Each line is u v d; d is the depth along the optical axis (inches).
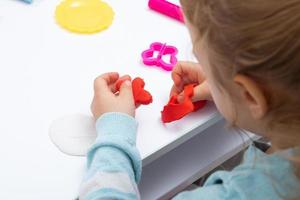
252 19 15.6
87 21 28.7
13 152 21.8
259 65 16.1
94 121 23.5
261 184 18.6
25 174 21.2
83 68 26.0
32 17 28.7
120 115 22.8
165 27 29.1
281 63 15.6
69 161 21.9
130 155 22.0
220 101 19.7
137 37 28.2
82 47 27.3
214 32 16.9
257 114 17.7
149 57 26.9
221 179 20.4
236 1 15.8
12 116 23.2
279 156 18.4
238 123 19.6
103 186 21.0
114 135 22.1
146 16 29.7
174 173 27.1
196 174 27.5
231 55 16.7
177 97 24.4
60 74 25.5
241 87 17.4
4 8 29.1
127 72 26.2
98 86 24.0
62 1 30.0
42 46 27.0
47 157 21.9
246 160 20.0
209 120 24.6
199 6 17.2
